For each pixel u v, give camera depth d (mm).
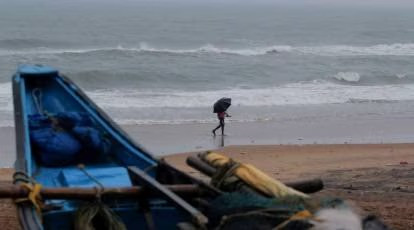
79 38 136750
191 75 78312
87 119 16906
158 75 75125
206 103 59000
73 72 72438
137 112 53562
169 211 13133
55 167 15289
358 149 39250
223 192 12219
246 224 10516
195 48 124750
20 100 16969
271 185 11828
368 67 94375
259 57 101500
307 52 113062
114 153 16234
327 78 81438
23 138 15109
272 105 59562
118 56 94062
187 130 46594
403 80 82375
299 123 51031
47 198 12125
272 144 41812
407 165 31156
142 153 15742
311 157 35688
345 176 27125
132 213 13117
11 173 31000
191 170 29156
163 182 14961
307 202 10656
